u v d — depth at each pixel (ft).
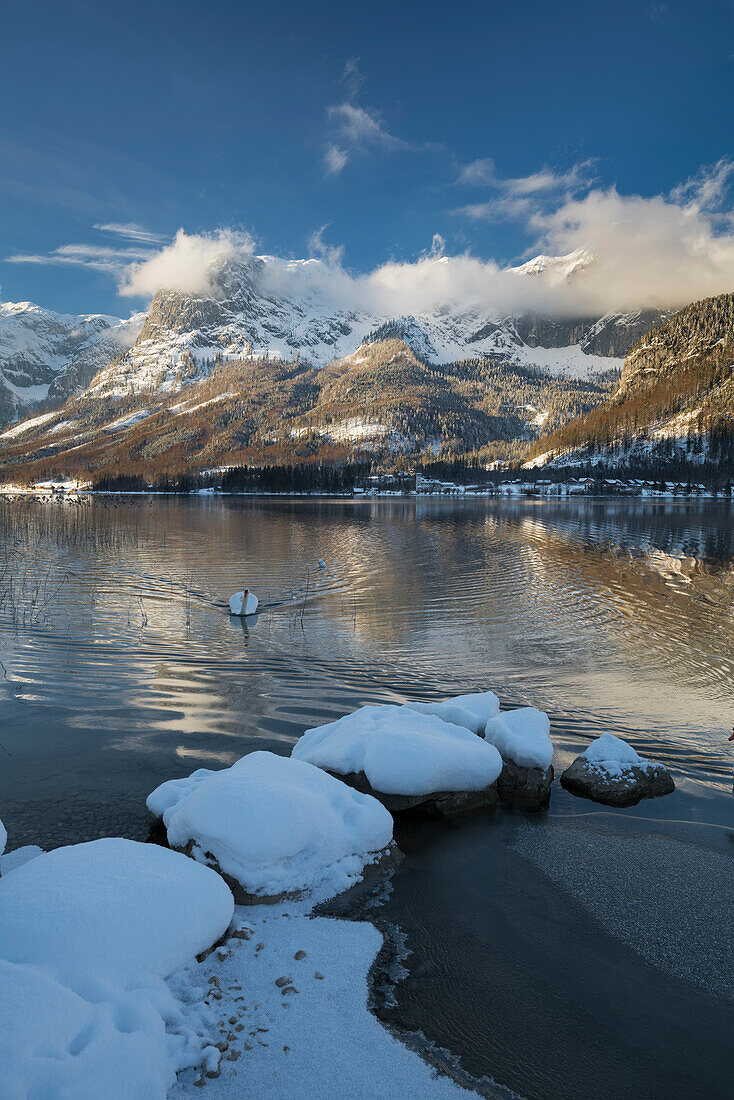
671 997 15.56
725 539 149.59
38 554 112.16
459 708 31.07
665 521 221.87
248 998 14.78
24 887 15.42
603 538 151.94
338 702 38.29
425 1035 14.01
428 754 25.59
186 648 50.83
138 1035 12.34
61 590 75.92
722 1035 14.43
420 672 44.78
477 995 15.31
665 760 30.60
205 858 19.56
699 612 65.62
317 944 16.98
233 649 50.65
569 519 233.14
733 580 86.89
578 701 38.99
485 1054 13.57
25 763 28.86
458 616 63.52
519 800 26.58
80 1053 11.33
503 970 16.30
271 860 19.19
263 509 307.17
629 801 26.50
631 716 36.47
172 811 21.93
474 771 25.89
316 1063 12.98
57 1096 10.40
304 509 311.68
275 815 19.76
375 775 25.27
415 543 137.59
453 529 180.75
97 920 14.66
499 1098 12.44
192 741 31.81
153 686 41.01
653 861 21.89
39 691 39.68
